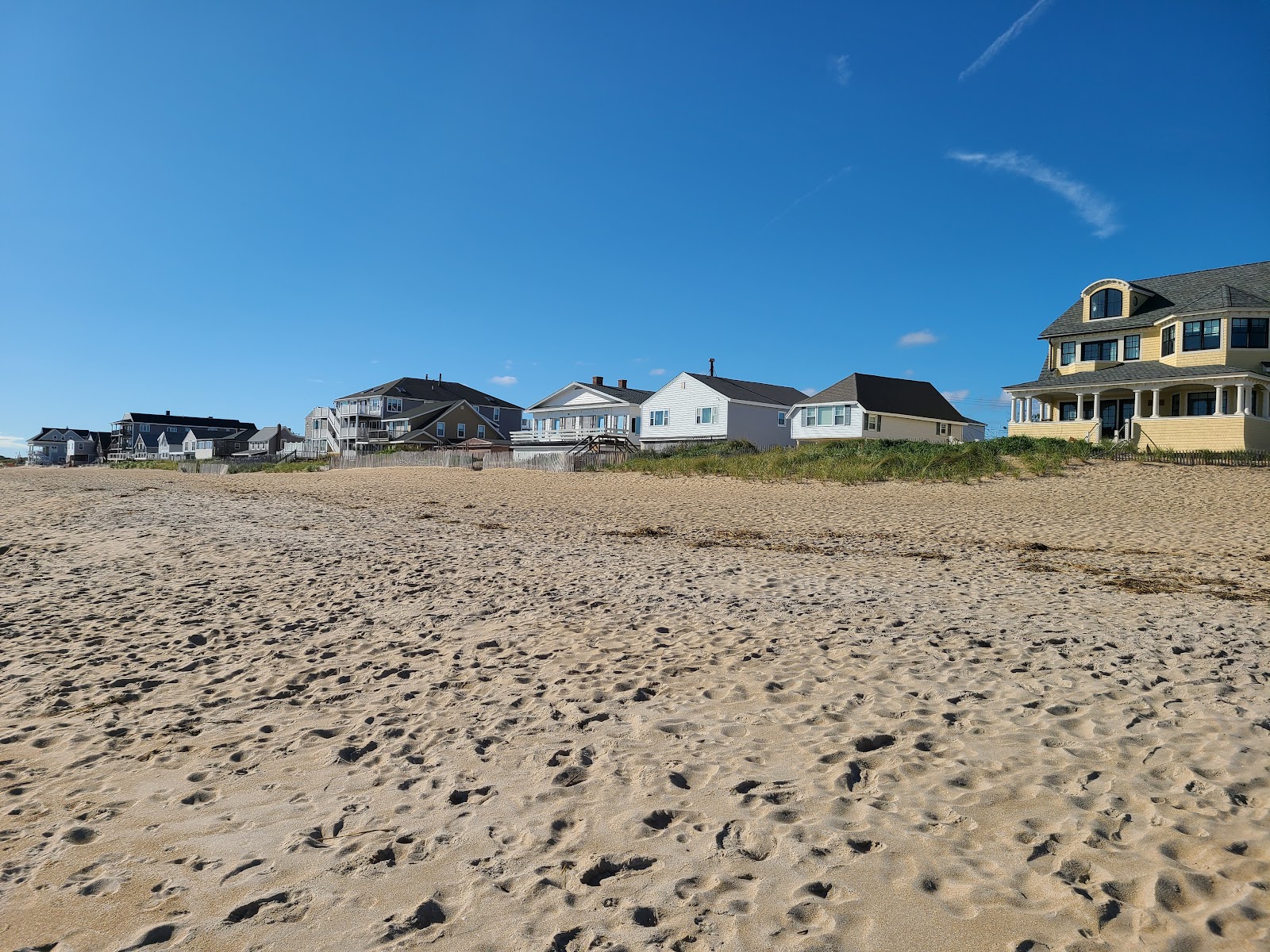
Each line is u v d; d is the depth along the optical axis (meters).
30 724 4.92
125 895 2.91
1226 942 2.44
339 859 3.15
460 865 3.08
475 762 4.16
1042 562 11.79
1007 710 4.83
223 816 3.59
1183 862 2.95
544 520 17.97
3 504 18.58
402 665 6.13
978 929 2.55
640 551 12.87
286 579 9.83
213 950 2.54
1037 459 24.80
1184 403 29.62
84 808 3.71
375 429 67.69
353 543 13.21
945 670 5.72
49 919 2.75
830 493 22.58
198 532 14.23
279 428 88.62
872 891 2.80
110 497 20.89
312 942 2.58
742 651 6.35
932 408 44.34
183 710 5.18
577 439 47.88
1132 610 8.04
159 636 7.11
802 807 3.52
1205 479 21.61
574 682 5.57
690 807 3.54
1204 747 4.12
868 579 10.06
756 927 2.60
